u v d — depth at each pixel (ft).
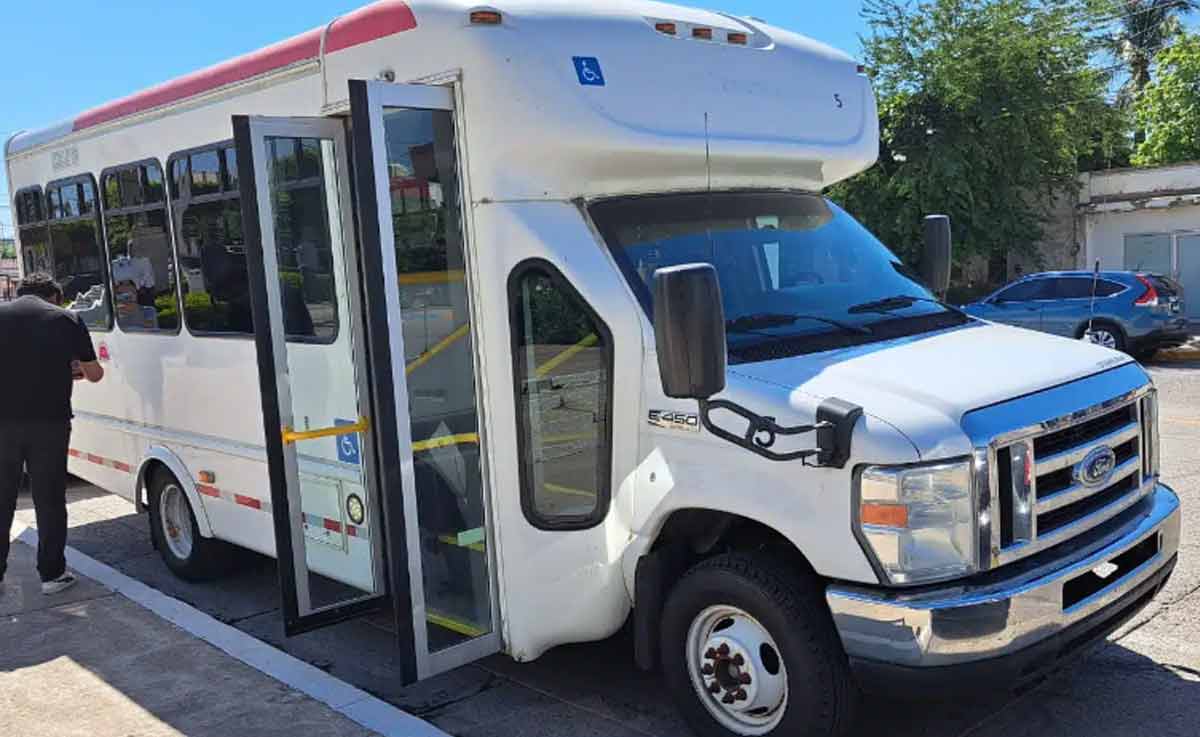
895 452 10.94
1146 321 51.55
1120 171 79.56
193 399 19.84
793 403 11.62
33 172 24.73
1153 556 13.23
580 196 13.92
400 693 15.60
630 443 13.07
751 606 12.16
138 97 20.40
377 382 13.12
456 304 14.07
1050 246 84.58
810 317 14.10
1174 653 15.42
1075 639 12.03
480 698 15.23
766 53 15.79
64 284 24.12
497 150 13.42
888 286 15.65
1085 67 79.56
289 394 14.65
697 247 14.23
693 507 12.50
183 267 19.60
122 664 16.60
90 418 24.03
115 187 21.49
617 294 13.15
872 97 17.58
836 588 11.42
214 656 16.76
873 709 14.06
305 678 15.72
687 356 10.89
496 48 13.24
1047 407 11.94
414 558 13.47
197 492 20.22
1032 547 11.63
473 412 14.06
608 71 13.75
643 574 13.11
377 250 13.07
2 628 18.42
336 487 16.26
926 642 10.92
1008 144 75.77
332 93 15.46
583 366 13.32
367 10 14.79
